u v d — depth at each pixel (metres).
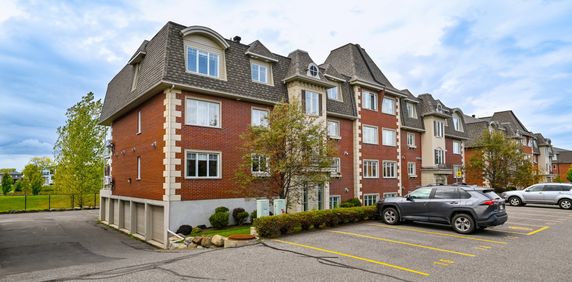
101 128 39.09
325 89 21.92
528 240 11.75
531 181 34.19
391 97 28.61
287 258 9.27
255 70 19.67
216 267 8.51
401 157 29.45
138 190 19.31
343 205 22.56
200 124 16.88
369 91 26.66
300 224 13.23
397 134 28.62
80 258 13.09
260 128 15.28
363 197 24.95
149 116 18.17
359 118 25.22
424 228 14.15
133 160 20.47
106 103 25.94
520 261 8.92
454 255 9.55
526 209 23.33
